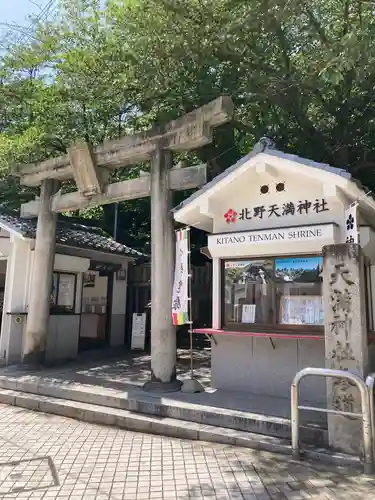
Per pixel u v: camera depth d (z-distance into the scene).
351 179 6.32
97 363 11.00
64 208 10.29
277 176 7.43
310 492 4.33
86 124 12.91
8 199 16.75
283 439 5.68
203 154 12.84
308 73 9.89
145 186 9.02
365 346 5.29
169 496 4.24
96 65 10.50
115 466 5.01
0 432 6.34
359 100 10.66
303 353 7.13
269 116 11.61
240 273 7.82
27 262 11.20
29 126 14.11
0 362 10.49
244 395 7.37
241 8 8.95
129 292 14.71
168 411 6.70
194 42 9.17
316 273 7.09
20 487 4.43
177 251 8.12
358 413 4.96
